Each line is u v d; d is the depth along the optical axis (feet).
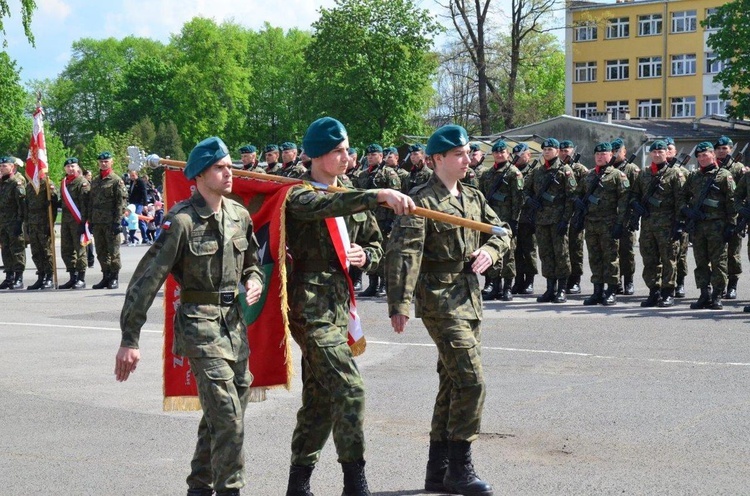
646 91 245.65
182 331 16.71
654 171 47.21
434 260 19.10
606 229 48.26
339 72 190.19
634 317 43.52
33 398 28.60
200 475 17.40
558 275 49.49
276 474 20.85
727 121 183.83
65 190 60.85
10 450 23.06
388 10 189.78
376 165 56.29
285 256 18.04
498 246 19.45
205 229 16.85
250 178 18.42
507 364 32.42
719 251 45.57
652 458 21.36
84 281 62.18
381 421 25.16
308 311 18.08
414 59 191.11
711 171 45.65
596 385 28.96
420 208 17.44
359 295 54.60
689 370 31.01
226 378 16.58
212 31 281.54
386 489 19.65
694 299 50.26
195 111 279.28
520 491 19.21
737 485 19.35
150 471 21.25
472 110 176.35
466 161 19.20
